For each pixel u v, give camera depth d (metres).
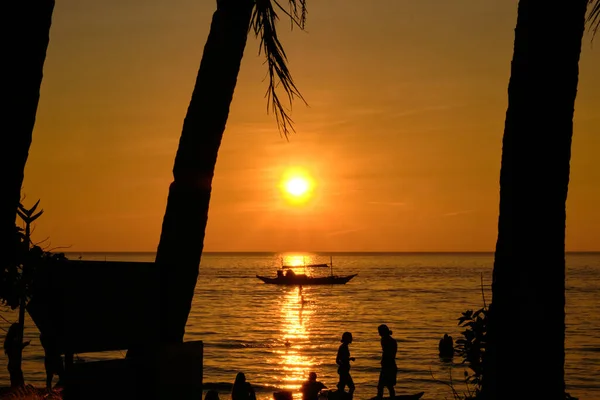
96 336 6.68
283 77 8.05
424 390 27.45
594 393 27.23
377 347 42.91
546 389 5.38
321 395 15.84
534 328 5.41
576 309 71.81
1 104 4.06
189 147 8.20
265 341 46.00
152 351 7.05
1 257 4.23
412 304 82.50
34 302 6.46
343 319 63.31
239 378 15.83
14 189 4.18
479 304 81.38
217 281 146.12
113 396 6.68
